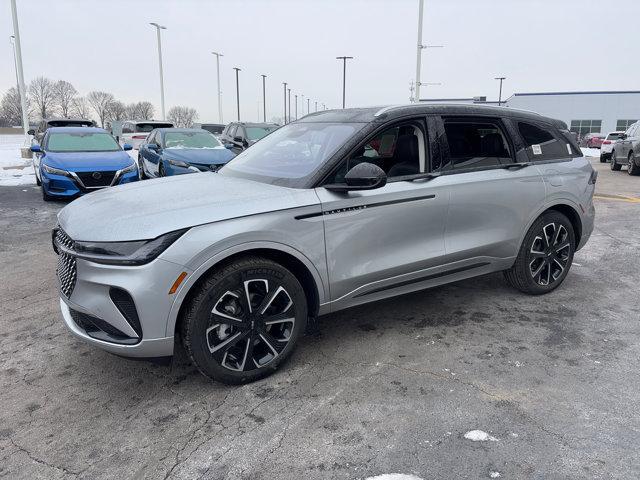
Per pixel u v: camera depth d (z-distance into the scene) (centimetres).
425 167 374
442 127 385
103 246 275
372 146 352
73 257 289
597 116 5619
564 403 291
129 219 285
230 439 262
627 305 445
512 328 395
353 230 333
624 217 852
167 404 294
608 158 2298
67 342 376
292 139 394
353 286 343
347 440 259
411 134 373
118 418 281
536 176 432
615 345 366
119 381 320
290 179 336
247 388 310
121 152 1082
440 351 356
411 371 329
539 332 388
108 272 273
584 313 427
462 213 386
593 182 487
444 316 419
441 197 371
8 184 1282
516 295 468
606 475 232
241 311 302
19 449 256
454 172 385
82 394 306
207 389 310
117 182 990
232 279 292
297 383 315
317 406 290
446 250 383
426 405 289
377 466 240
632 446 252
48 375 328
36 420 280
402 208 352
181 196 319
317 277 325
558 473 234
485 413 281
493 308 436
